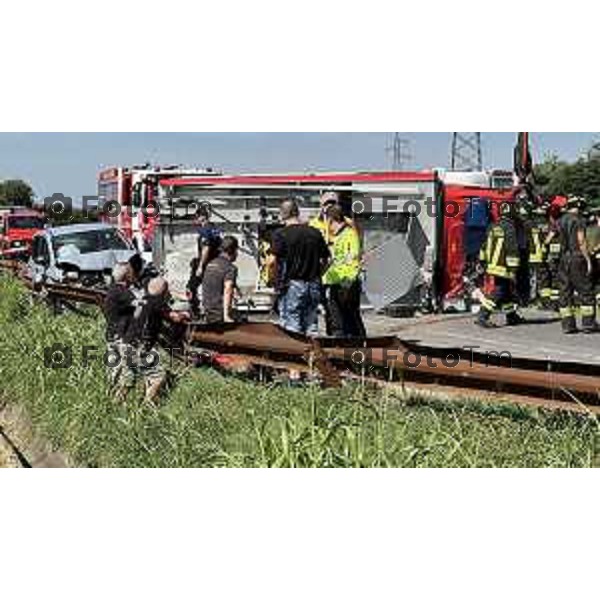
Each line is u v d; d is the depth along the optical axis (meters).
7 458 11.85
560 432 9.05
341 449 8.15
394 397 10.51
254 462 8.16
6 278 23.02
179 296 20.91
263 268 20.75
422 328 19.83
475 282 22.59
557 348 17.14
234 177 21.27
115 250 23.61
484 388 9.95
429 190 21.80
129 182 30.58
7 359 14.42
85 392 12.04
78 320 16.58
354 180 21.58
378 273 21.72
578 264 18.94
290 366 11.77
